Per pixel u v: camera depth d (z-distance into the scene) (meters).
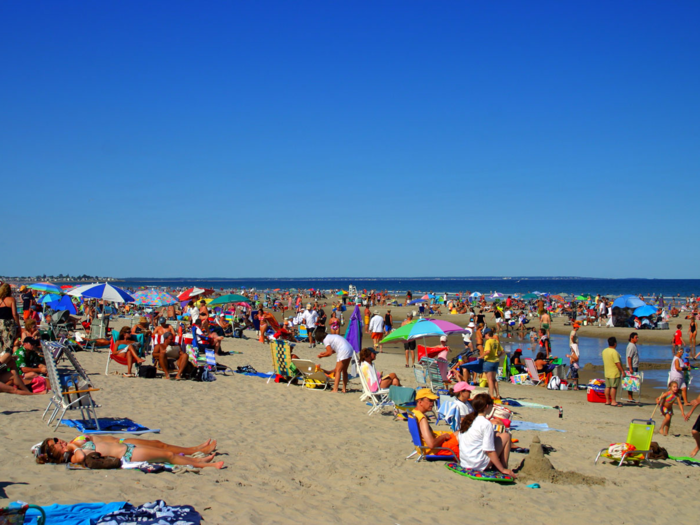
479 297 56.62
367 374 10.58
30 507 3.88
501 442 6.73
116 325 20.83
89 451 5.66
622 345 27.08
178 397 10.23
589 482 6.68
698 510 6.07
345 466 6.65
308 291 87.94
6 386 9.04
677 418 11.92
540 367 15.87
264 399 10.77
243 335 25.12
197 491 5.16
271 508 4.95
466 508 5.51
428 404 7.36
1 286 10.67
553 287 146.75
